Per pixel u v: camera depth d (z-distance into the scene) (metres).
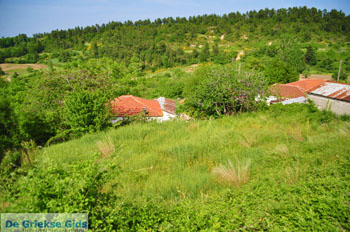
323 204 3.82
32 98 18.78
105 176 3.98
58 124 15.16
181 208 4.29
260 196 4.66
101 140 10.42
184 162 7.62
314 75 75.31
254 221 3.73
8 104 11.47
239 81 17.00
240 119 14.03
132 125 14.01
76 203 3.36
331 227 3.32
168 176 6.39
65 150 9.43
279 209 3.99
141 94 49.72
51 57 155.38
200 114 17.19
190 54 144.38
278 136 9.77
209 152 8.32
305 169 5.68
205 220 3.78
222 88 16.33
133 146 9.16
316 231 3.26
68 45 184.25
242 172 6.14
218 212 4.07
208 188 5.71
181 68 121.31
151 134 11.30
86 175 3.64
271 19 193.00
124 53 146.12
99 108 14.03
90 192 3.65
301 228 3.40
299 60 76.12
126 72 39.94
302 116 14.09
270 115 15.34
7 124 11.02
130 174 6.27
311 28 160.62
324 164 6.00
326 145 7.54
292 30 164.12
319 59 94.62
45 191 3.32
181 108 18.48
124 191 5.44
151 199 4.69
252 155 7.61
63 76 19.34
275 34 166.25
